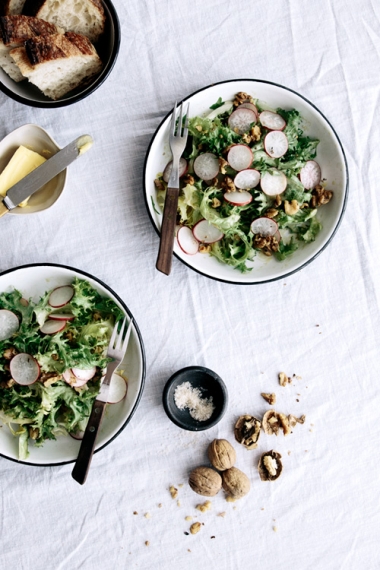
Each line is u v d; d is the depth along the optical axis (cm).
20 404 99
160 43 104
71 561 105
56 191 100
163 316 106
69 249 104
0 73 97
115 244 104
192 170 101
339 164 101
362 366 108
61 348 98
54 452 101
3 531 105
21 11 97
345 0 106
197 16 104
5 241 104
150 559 106
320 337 108
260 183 100
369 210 107
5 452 100
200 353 106
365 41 106
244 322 107
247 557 107
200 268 100
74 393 100
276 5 105
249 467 107
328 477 108
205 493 104
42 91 99
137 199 105
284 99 101
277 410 107
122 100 104
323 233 102
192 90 104
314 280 107
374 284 108
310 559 108
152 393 106
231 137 100
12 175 97
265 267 103
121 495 106
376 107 107
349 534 109
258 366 107
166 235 98
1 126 103
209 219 99
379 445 109
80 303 99
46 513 105
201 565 107
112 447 106
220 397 103
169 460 106
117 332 101
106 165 104
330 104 106
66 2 95
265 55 105
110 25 97
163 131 99
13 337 99
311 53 106
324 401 108
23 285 102
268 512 108
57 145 98
